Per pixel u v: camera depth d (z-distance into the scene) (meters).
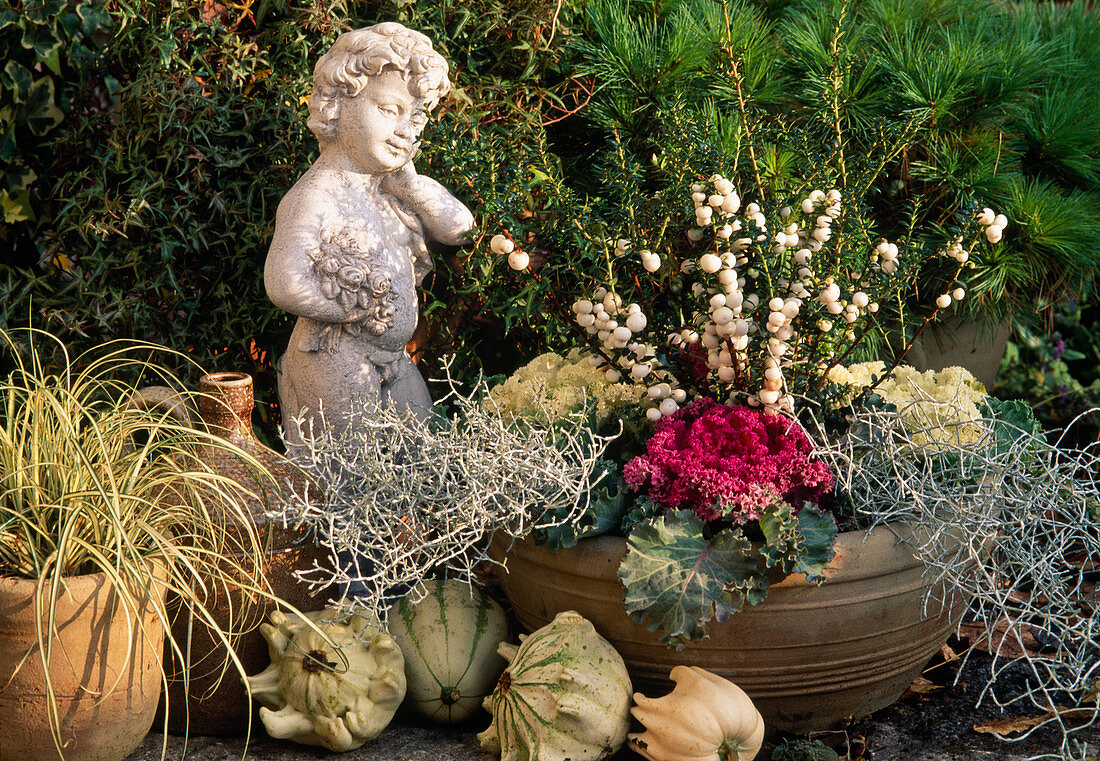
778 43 3.48
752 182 2.85
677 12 3.52
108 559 1.85
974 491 2.29
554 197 2.61
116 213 2.96
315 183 2.53
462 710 2.27
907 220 3.38
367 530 2.19
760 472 2.08
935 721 2.33
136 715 1.97
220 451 2.24
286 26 2.95
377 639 2.18
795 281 2.32
